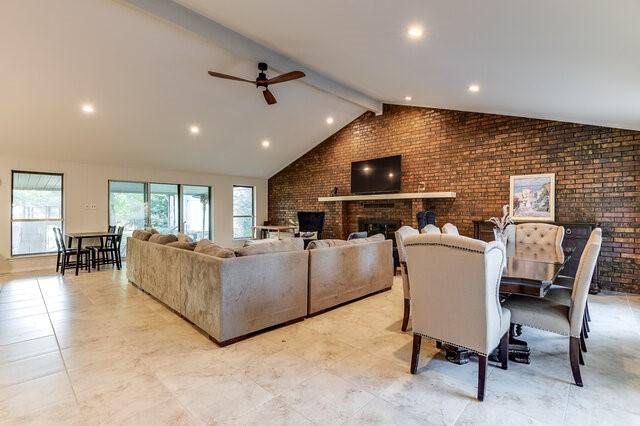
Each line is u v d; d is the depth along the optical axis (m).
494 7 2.20
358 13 2.79
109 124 5.34
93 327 3.11
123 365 2.38
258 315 2.92
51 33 3.50
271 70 4.77
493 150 5.33
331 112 6.84
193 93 5.07
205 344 2.74
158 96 4.94
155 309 3.66
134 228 7.14
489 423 1.74
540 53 2.70
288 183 8.95
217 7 3.29
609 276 4.31
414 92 5.22
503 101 4.43
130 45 3.88
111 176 6.68
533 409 1.86
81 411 1.85
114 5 3.29
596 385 2.10
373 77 4.82
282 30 3.55
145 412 1.84
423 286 2.11
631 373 2.25
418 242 2.07
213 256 2.87
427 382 2.15
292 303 3.20
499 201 5.26
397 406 1.89
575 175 4.53
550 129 4.75
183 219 7.88
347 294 3.80
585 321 2.63
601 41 2.22
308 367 2.35
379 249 4.29
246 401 1.94
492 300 1.94
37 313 3.52
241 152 7.47
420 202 6.10
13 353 2.56
